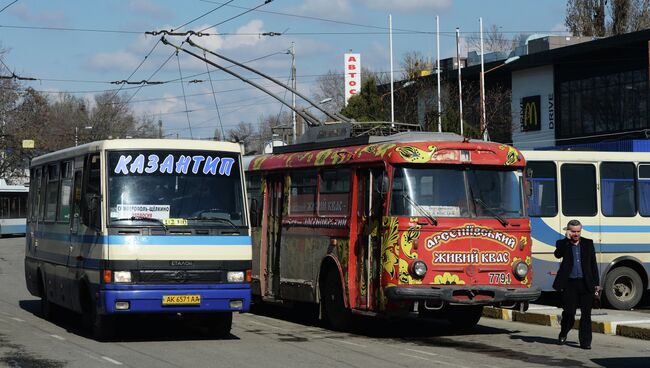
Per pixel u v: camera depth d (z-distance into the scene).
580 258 13.07
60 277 15.54
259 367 11.05
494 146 14.27
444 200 13.88
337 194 15.38
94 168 13.71
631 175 18.55
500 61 49.88
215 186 13.62
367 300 14.27
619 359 11.91
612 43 42.38
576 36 54.25
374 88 49.72
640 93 42.00
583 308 12.98
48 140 70.19
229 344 13.34
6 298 22.06
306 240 16.27
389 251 13.66
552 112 47.03
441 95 48.81
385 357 11.99
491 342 13.70
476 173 14.12
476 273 13.78
